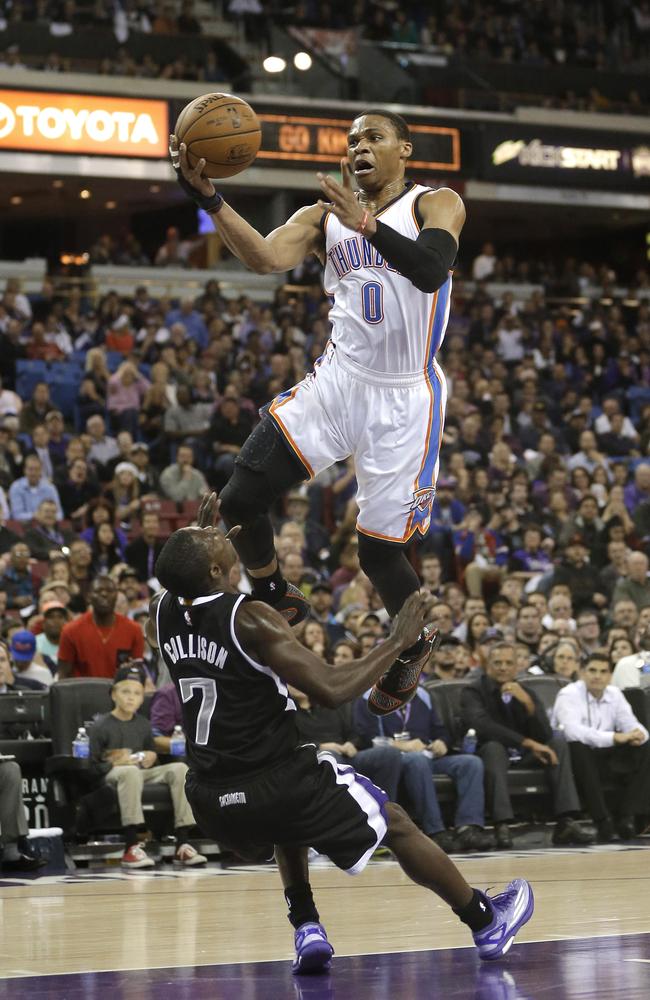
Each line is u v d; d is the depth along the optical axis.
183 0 33.78
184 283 31.78
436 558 19.69
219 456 23.66
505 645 14.67
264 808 6.04
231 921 8.35
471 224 38.56
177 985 5.86
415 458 6.45
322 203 6.49
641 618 17.53
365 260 6.29
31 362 26.08
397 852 6.33
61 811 13.41
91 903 9.58
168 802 13.20
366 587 18.58
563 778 14.43
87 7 32.34
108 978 6.11
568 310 34.72
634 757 14.76
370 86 33.34
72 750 13.28
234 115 5.98
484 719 14.39
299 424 6.39
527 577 21.25
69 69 30.92
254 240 6.18
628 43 39.19
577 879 10.40
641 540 23.06
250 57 33.09
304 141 32.16
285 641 5.96
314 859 13.00
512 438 27.23
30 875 12.20
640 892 9.38
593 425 29.22
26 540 19.44
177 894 10.12
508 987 5.60
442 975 5.98
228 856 13.52
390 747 13.62
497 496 23.05
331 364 6.45
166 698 13.70
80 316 28.77
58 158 30.36
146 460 22.56
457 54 34.91
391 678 6.70
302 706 14.38
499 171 33.94
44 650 15.62
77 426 24.83
